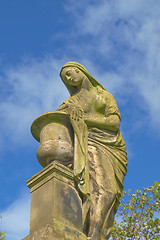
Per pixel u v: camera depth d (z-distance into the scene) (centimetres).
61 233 435
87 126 542
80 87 580
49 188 467
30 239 434
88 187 485
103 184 502
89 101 562
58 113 523
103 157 522
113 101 566
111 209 495
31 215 467
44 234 427
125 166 543
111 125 543
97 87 579
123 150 551
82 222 467
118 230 877
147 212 903
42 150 502
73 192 479
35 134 543
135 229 880
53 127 521
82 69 584
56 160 497
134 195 928
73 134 531
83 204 479
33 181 488
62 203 460
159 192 931
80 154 500
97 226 472
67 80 579
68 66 586
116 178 523
